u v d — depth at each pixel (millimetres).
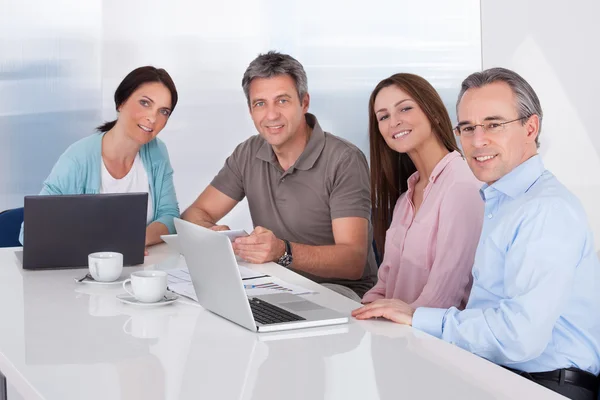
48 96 4262
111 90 4363
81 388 1352
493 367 1479
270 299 2072
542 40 4750
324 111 4668
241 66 4547
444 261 2520
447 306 2504
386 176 2924
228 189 3549
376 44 4691
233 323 1831
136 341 1664
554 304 1750
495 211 2002
